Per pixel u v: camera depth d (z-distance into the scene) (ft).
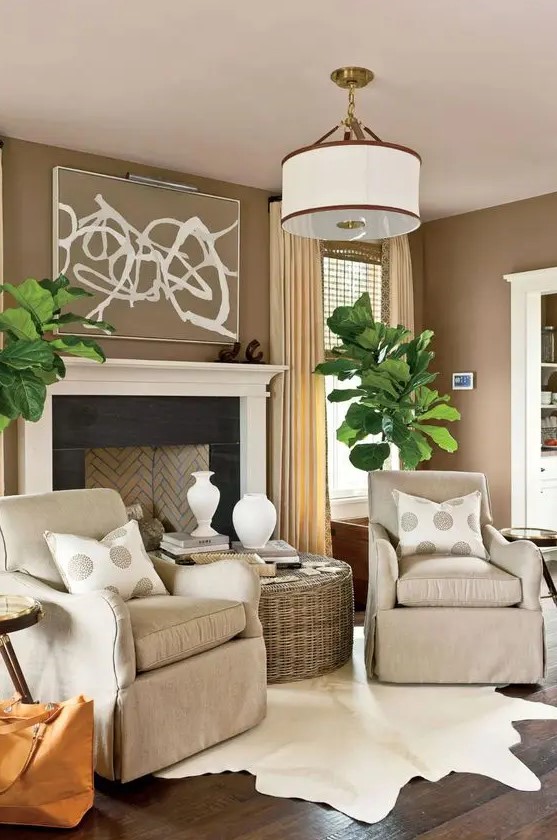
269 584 11.94
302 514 17.19
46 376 11.30
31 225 14.06
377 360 15.92
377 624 11.68
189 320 15.84
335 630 12.37
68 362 13.85
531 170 15.66
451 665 11.63
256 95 11.87
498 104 12.20
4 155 13.71
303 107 12.37
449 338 19.60
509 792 8.51
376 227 10.43
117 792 8.59
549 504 19.42
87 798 8.09
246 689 10.00
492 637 11.63
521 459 18.08
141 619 9.11
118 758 8.59
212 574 10.53
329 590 12.25
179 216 15.66
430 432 16.03
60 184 14.15
